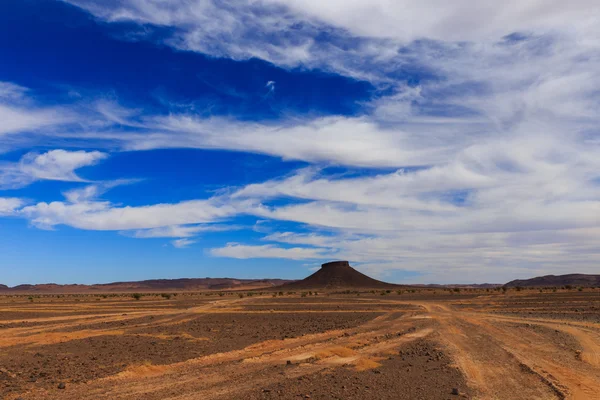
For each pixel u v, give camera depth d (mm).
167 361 23125
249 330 40125
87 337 35500
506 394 16062
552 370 20406
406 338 32625
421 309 69438
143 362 22766
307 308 76500
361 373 19609
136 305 93875
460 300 99375
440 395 15828
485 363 22250
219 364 22188
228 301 112438
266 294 189000
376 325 43281
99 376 19297
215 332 38625
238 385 17312
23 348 29484
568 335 34312
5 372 20516
